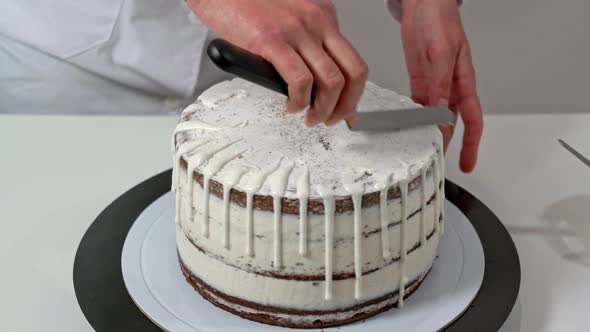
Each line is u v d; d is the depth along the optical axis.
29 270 0.90
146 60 1.33
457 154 1.20
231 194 0.71
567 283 0.88
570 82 1.83
